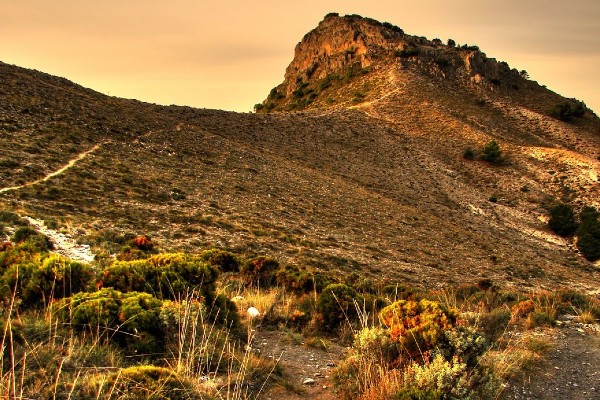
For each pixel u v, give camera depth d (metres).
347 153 71.62
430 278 27.42
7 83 50.50
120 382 4.41
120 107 59.34
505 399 5.71
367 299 10.10
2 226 18.20
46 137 39.78
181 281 8.45
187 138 55.06
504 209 65.19
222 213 33.91
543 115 112.50
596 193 69.88
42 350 4.96
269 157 58.38
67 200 27.72
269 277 14.91
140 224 26.44
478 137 88.44
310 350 7.57
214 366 5.75
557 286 34.09
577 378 6.64
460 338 5.88
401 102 106.81
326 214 42.03
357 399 5.25
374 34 156.00
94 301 6.31
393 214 48.59
